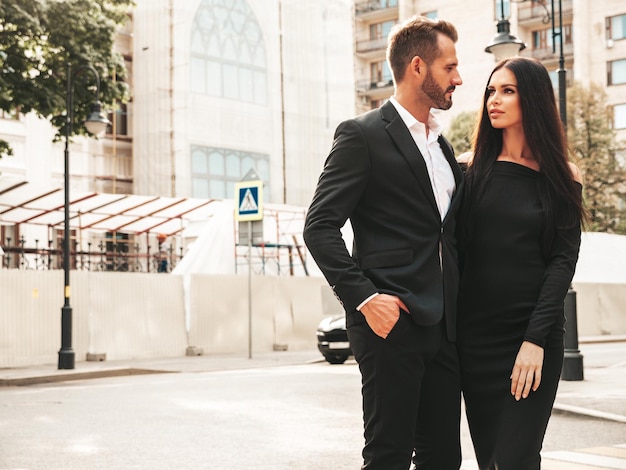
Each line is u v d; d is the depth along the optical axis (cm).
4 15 1875
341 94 4028
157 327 1847
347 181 270
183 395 995
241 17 3684
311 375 1295
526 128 283
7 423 765
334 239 265
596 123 4188
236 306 2000
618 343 2520
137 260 2867
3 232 2831
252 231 1653
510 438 266
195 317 1916
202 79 3534
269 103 3762
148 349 1822
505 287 280
